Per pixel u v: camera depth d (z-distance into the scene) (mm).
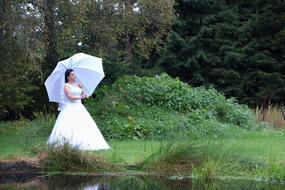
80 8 17625
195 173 9789
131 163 10516
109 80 24078
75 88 12398
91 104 16906
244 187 9023
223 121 17562
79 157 10414
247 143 13172
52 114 21594
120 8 19844
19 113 23688
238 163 10133
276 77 26969
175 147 10438
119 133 14844
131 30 21281
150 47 22422
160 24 21250
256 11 28750
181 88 17812
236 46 27922
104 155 11125
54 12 17859
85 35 20000
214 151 10445
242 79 27594
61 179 9859
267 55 27578
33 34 14883
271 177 9586
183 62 27891
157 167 10195
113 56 23297
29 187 9125
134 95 17188
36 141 13773
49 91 13258
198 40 27828
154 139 14672
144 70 26594
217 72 27469
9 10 14008
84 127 12328
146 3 20125
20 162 10430
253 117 18672
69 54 20141
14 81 17438
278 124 19688
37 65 15883
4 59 15367
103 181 9602
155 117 16234
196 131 15234
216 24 27938
